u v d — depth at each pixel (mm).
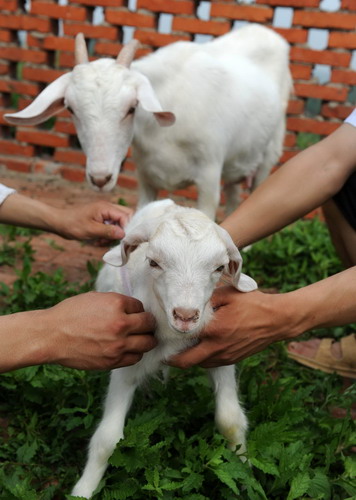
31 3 2664
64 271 1923
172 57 1848
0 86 2781
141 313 1023
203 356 1051
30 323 1005
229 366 1152
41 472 1157
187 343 1093
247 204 1277
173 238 975
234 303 1039
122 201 2160
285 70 2262
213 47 2094
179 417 1234
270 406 1215
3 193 1376
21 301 1619
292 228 2205
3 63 2762
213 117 1864
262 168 2293
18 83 2758
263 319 1042
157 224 1018
